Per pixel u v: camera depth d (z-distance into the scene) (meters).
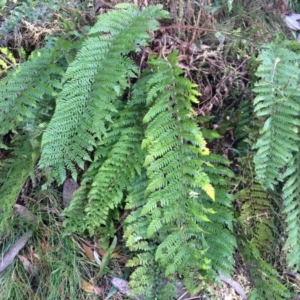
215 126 1.02
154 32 1.00
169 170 0.86
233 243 0.93
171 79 0.87
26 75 0.87
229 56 1.05
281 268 1.06
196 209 0.86
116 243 1.01
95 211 0.93
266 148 0.88
